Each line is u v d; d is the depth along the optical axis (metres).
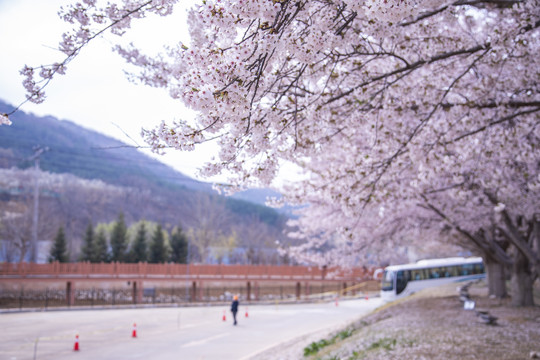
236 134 5.15
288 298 49.38
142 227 64.81
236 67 4.28
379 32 6.29
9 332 22.70
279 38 4.61
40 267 41.53
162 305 40.16
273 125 6.24
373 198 8.96
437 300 22.95
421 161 8.84
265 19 4.51
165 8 5.84
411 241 23.11
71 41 5.52
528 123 9.03
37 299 43.53
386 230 18.08
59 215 92.06
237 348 18.22
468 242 22.16
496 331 12.01
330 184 9.45
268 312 34.66
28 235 65.00
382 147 8.85
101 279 42.91
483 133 9.00
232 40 4.96
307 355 13.97
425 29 7.88
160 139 4.86
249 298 47.31
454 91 9.46
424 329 13.13
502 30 7.44
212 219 77.44
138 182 144.00
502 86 8.60
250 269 47.41
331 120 7.73
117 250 62.84
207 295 50.31
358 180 8.94
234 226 95.81
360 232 17.16
